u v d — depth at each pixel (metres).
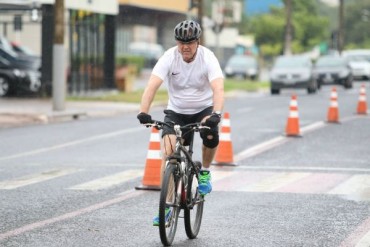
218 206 21.55
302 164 29.58
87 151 33.66
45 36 64.50
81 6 67.88
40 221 19.67
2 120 47.06
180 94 17.56
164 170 17.02
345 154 32.31
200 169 18.00
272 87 81.06
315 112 53.69
